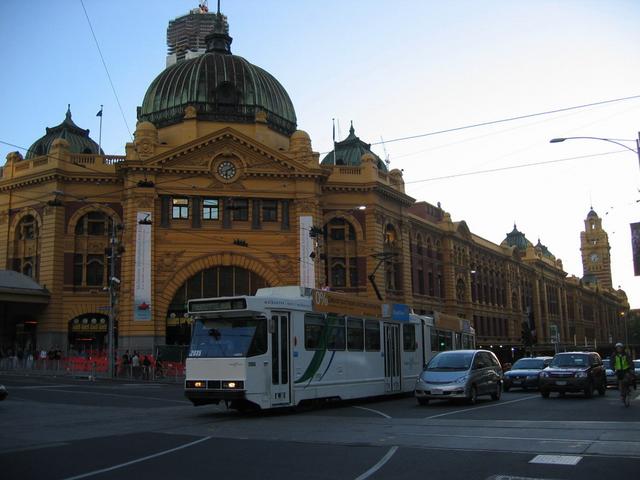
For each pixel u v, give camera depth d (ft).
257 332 66.49
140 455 41.78
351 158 209.97
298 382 70.85
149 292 154.51
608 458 38.93
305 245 165.37
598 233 590.55
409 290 194.80
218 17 200.03
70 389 106.01
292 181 168.86
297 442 46.75
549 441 45.47
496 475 34.53
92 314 164.35
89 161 166.91
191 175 162.81
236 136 165.17
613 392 103.91
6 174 175.63
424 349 101.50
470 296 249.96
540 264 346.54
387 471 35.99
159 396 94.32
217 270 163.22
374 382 85.81
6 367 157.28
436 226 227.61
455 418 61.82
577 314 422.41
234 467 37.55
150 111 184.03
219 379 65.31
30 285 159.74
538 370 109.81
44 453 42.65
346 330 81.25
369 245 179.22
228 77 183.52
